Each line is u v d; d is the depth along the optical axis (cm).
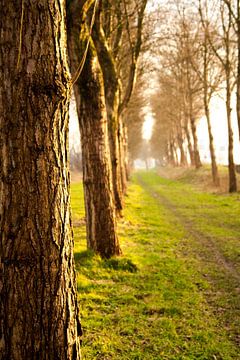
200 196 2334
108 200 887
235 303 662
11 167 255
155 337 537
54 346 263
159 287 734
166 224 1470
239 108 2105
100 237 878
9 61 255
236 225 1365
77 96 851
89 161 873
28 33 255
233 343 526
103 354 492
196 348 511
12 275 254
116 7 1399
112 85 1347
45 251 259
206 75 2717
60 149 271
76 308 293
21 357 255
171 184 3616
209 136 2688
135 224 1416
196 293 709
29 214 256
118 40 1585
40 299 258
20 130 255
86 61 803
